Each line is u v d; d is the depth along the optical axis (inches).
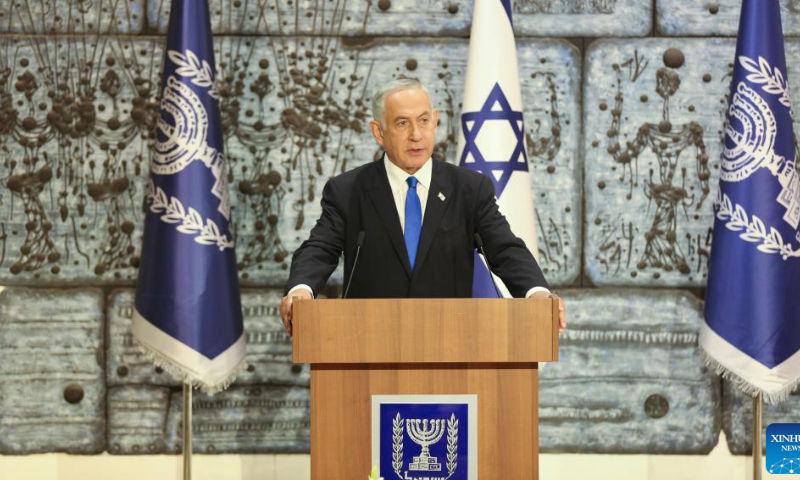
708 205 376.8
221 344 337.4
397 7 376.5
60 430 376.8
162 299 333.1
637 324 377.1
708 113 376.8
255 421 375.2
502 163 339.0
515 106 345.1
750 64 338.3
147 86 376.2
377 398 201.3
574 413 376.8
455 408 200.5
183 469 347.9
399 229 256.7
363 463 200.7
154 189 338.3
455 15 376.5
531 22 377.1
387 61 376.2
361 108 376.2
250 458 375.9
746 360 333.7
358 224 261.3
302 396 376.2
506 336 198.5
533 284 234.7
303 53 376.2
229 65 376.2
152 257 336.5
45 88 376.8
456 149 372.8
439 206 257.9
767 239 332.8
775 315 332.2
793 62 375.2
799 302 334.3
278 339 375.9
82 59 376.5
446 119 376.5
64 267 376.5
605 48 377.1
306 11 376.5
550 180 378.3
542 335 198.2
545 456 377.7
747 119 336.8
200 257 334.6
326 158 376.5
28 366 376.5
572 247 378.3
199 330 332.8
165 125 337.4
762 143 334.6
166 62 340.2
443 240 255.6
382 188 262.2
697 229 376.8
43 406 376.8
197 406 375.6
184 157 335.0
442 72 376.8
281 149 376.5
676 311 376.2
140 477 376.8
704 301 370.9
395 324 199.9
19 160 376.5
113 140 376.8
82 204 377.1
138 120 376.5
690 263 376.8
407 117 256.7
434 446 200.5
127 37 376.2
